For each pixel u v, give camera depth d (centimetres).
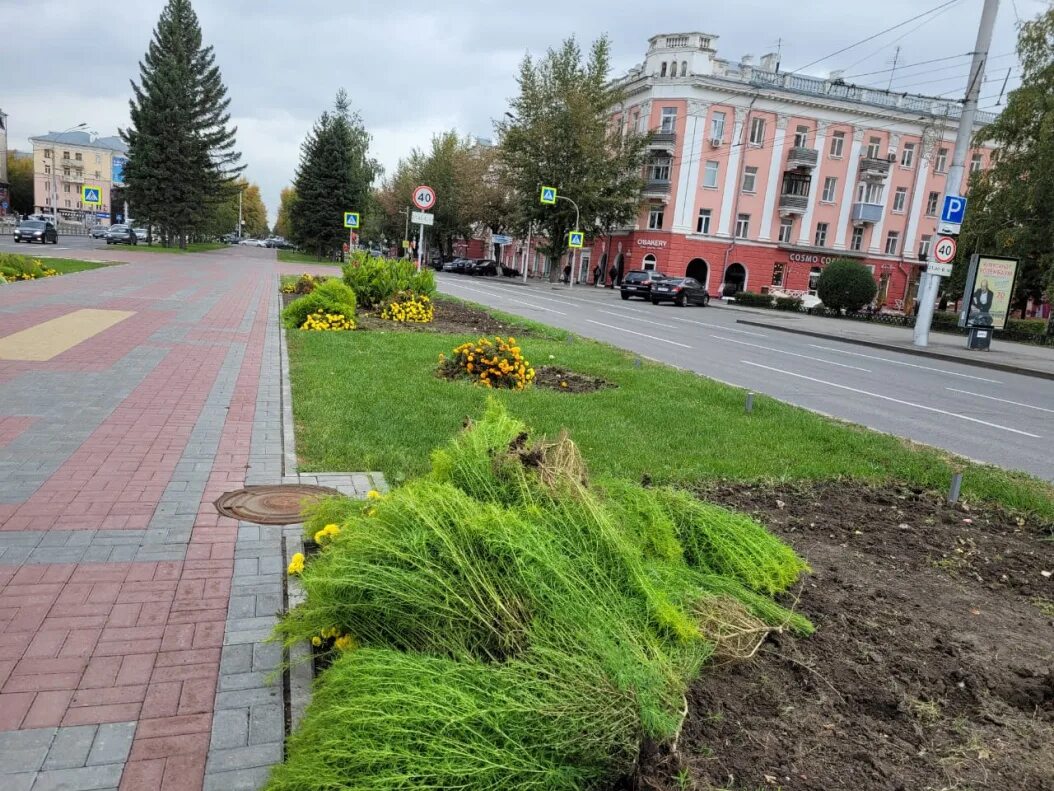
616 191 5238
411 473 534
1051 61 2895
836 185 5466
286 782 183
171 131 5178
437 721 187
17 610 319
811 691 271
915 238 5722
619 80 5856
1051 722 264
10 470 494
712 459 623
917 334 2264
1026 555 446
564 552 263
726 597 310
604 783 203
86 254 3619
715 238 5281
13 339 1008
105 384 773
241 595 345
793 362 1616
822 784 219
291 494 482
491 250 9325
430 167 7181
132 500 455
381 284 1742
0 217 8588
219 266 3631
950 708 268
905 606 355
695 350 1691
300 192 6316
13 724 247
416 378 901
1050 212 2881
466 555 244
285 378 866
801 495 544
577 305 3147
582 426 717
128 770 230
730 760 226
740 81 5103
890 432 888
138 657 291
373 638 250
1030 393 1428
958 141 2131
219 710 262
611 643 226
